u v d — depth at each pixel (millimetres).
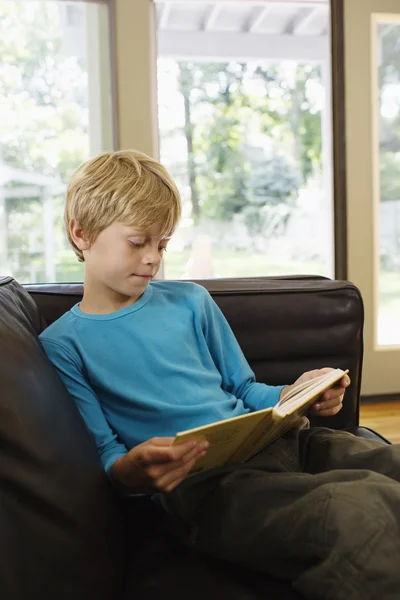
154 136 2789
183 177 3322
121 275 870
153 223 859
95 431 840
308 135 3422
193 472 751
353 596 592
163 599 668
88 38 2762
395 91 2980
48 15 2738
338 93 2861
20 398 600
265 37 3318
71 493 606
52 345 868
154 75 2793
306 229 3492
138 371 885
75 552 586
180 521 813
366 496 646
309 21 3330
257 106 3359
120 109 2729
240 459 819
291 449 880
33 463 575
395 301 3045
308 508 662
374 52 2877
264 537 687
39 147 2803
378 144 2979
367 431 1162
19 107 2771
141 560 765
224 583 690
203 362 972
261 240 3471
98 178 869
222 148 3350
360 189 2912
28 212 2826
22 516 549
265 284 1190
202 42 3266
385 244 3023
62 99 2789
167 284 1032
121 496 824
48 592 549
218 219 3402
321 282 1226
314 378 885
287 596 664
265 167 3406
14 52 2742
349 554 606
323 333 1169
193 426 869
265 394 975
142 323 918
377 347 2967
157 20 3203
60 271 2877
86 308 927
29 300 940
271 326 1145
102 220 852
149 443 710
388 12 2869
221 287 1158
